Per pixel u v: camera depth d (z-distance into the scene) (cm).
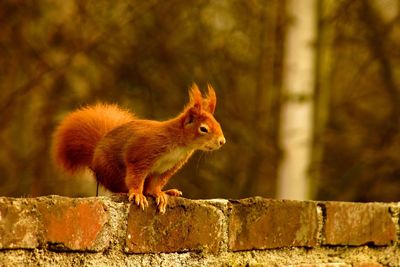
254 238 365
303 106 1149
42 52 1384
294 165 1143
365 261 410
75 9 1390
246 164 1468
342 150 1530
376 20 1499
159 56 1456
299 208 383
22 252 282
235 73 1529
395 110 1537
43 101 1377
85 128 458
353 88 1595
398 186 1458
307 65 1155
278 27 1502
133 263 323
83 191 1343
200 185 1443
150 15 1455
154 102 1450
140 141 412
